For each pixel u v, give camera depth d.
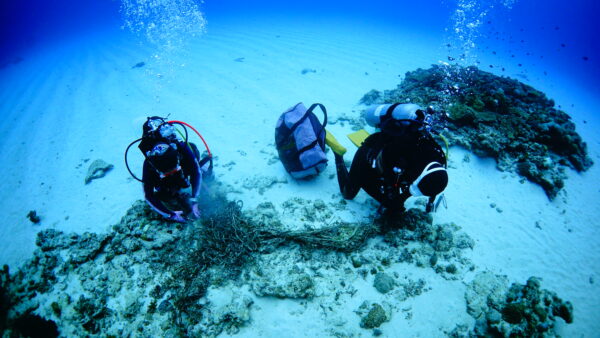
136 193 4.20
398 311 2.76
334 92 7.21
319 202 3.71
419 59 10.84
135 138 5.55
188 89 7.50
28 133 6.15
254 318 2.70
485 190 4.20
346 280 2.97
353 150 4.83
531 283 2.96
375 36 14.97
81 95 7.79
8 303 2.94
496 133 4.77
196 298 2.80
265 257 3.08
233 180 4.26
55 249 3.43
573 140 5.07
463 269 3.12
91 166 4.64
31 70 12.05
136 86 7.95
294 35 13.88
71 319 2.78
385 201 2.99
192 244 3.28
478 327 2.65
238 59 9.83
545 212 3.97
